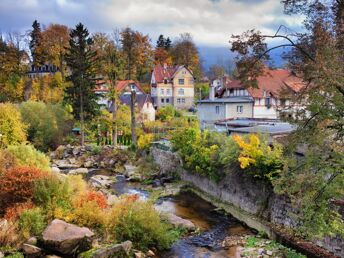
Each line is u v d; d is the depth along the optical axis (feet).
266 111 165.78
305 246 51.21
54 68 246.88
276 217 60.03
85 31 146.20
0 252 42.39
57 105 160.97
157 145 118.32
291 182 42.14
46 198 53.67
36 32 247.50
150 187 93.25
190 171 93.15
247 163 63.16
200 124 173.27
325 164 39.65
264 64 45.93
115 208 54.54
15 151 71.36
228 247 53.98
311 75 40.24
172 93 270.26
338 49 39.60
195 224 64.44
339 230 41.11
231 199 73.41
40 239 46.21
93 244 47.96
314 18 43.62
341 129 39.52
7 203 53.47
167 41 342.23
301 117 41.86
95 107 151.43
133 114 145.69
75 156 135.03
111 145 151.53
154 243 52.34
